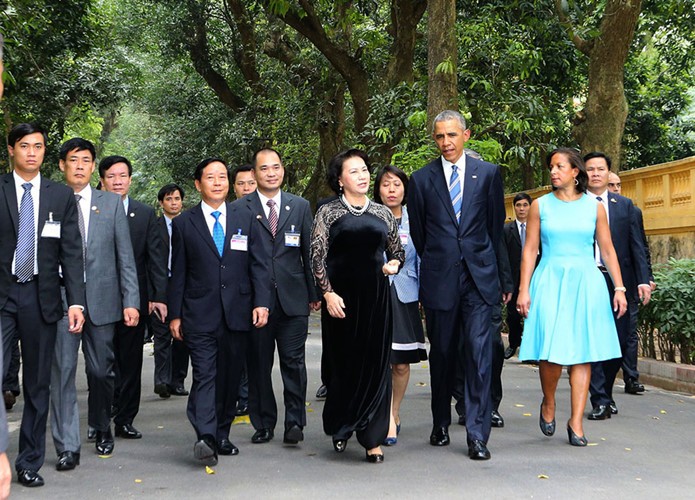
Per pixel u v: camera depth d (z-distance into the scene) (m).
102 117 37.22
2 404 1.91
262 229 6.60
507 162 18.39
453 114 6.20
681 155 27.03
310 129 24.66
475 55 16.67
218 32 27.70
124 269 6.20
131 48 29.72
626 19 14.18
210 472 5.61
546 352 6.35
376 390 5.79
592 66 14.80
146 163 33.75
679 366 9.45
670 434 6.84
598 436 6.73
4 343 5.35
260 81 25.45
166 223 8.53
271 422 6.61
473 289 6.10
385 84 19.67
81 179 6.09
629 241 7.84
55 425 5.79
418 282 6.74
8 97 19.77
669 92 26.50
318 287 6.09
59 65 23.02
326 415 5.95
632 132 26.33
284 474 5.54
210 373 5.96
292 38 24.86
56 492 5.18
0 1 15.31
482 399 5.98
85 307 6.03
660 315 9.76
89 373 6.15
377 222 5.88
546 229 6.54
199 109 30.61
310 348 12.92
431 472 5.54
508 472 5.53
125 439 6.84
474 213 6.14
